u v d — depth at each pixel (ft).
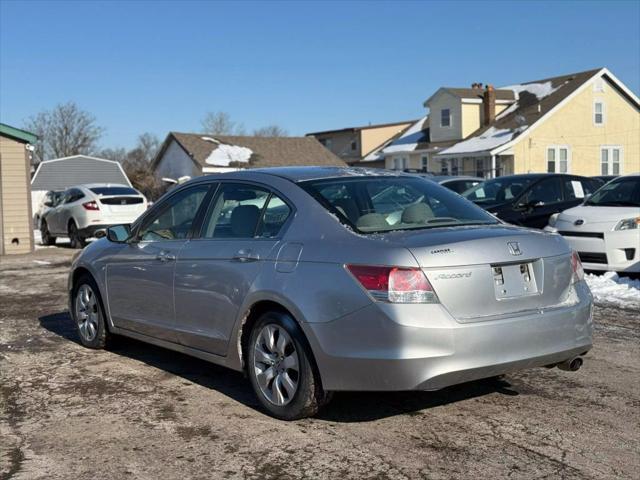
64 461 13.56
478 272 14.02
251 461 13.35
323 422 15.31
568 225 33.53
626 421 15.21
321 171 17.58
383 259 13.70
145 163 212.64
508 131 124.26
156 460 13.52
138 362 20.94
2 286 36.63
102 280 21.57
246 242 16.48
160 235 19.67
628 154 130.11
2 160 55.11
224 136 164.45
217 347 17.02
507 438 14.28
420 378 13.37
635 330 23.59
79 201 59.11
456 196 18.03
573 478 12.38
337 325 13.99
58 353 22.11
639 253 31.60
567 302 15.33
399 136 165.78
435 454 13.51
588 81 124.16
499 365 14.02
